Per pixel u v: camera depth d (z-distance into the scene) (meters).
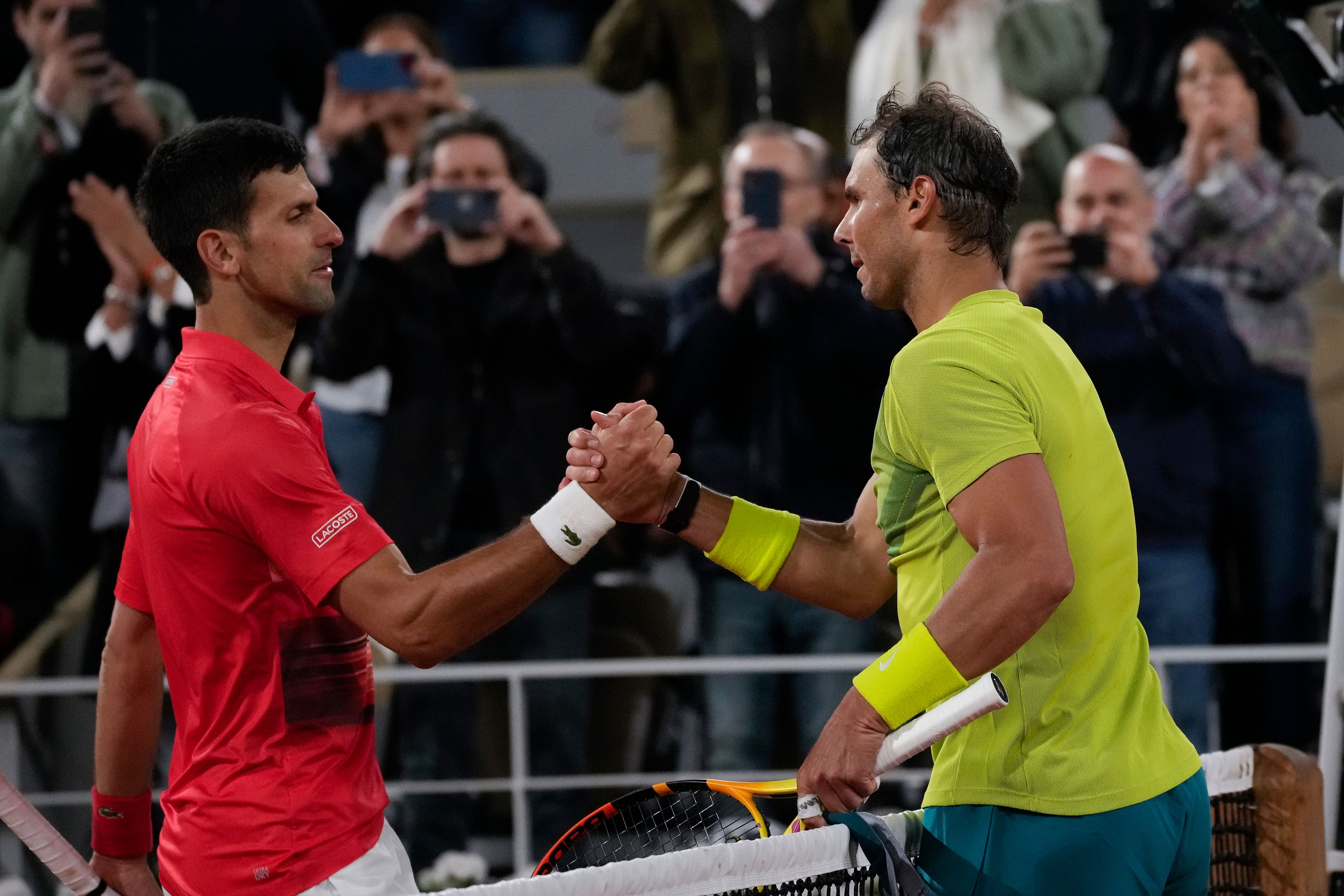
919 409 6.59
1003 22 17.30
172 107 16.66
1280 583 16.39
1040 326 7.09
